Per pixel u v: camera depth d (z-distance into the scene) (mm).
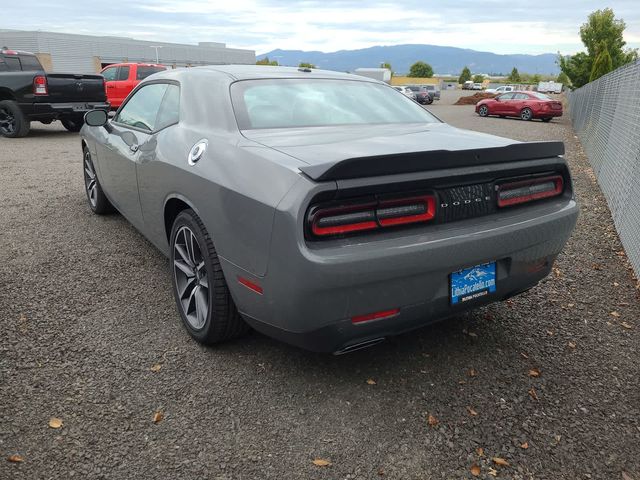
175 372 2689
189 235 2895
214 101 3039
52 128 14719
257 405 2445
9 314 3264
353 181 2129
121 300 3508
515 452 2197
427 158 2254
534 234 2639
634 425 2381
